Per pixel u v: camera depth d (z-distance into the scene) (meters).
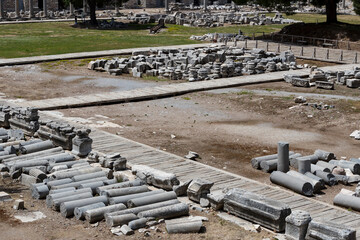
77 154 22.78
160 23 82.69
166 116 31.88
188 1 126.62
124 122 30.23
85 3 94.50
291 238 15.30
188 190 18.41
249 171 22.34
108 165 21.14
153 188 19.45
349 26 64.75
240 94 37.69
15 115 26.78
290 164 22.69
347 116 31.38
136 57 49.59
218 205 17.56
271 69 47.22
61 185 18.55
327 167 22.22
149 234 15.65
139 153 23.64
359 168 22.39
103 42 65.25
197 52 52.38
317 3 69.62
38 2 112.25
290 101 35.03
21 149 23.00
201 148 25.47
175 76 44.00
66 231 15.79
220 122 30.59
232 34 68.44
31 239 15.20
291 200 18.69
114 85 41.59
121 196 17.75
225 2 130.88
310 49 59.41
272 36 67.25
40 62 51.59
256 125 29.95
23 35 72.31
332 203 19.12
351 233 14.30
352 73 42.19
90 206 16.88
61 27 84.19
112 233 15.70
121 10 115.31
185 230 15.88
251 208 16.61
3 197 17.94
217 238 15.55
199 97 37.12
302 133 28.45
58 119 30.06
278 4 71.69
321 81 40.94
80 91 39.25
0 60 50.84
